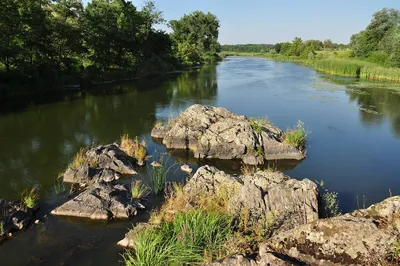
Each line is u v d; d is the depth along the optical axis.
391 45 64.25
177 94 42.44
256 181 12.58
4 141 22.64
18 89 38.91
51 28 42.88
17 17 36.75
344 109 32.12
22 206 12.41
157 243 9.50
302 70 75.62
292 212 10.66
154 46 76.81
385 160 19.05
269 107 33.47
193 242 9.31
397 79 52.53
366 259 6.72
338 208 13.60
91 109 33.09
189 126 21.72
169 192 14.55
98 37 53.47
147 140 22.62
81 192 14.65
